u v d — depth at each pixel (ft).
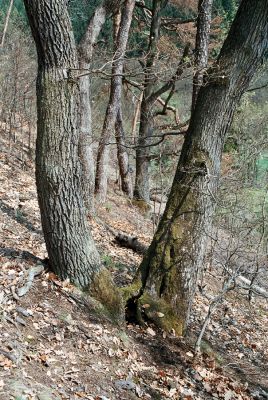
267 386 20.43
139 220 45.14
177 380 17.24
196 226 20.07
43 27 15.21
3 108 44.86
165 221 20.43
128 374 15.96
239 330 25.84
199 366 18.74
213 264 34.65
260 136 42.09
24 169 38.06
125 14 39.88
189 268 20.13
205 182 19.88
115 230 35.78
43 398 12.04
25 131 49.42
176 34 56.44
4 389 11.72
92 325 17.16
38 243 23.44
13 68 43.78
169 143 37.93
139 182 51.03
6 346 13.61
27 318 15.67
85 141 33.09
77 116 16.74
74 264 18.01
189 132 20.11
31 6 14.90
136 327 19.49
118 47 40.19
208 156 19.69
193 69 27.84
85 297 18.08
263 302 33.35
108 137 41.50
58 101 16.16
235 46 18.84
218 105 19.33
